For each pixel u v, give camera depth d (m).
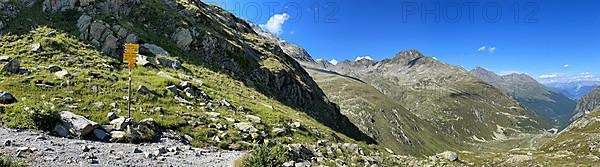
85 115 27.41
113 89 35.41
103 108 29.92
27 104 27.39
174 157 22.05
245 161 21.42
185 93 41.28
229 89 59.53
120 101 32.72
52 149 19.75
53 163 17.38
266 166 21.30
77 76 37.09
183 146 25.83
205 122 32.25
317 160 26.52
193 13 93.62
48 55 48.78
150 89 37.84
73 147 20.88
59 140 22.11
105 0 73.19
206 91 46.88
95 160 18.84
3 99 27.53
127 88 36.34
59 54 49.88
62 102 29.72
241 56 83.25
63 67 44.56
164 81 42.94
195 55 72.62
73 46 54.62
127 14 75.38
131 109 31.27
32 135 22.30
